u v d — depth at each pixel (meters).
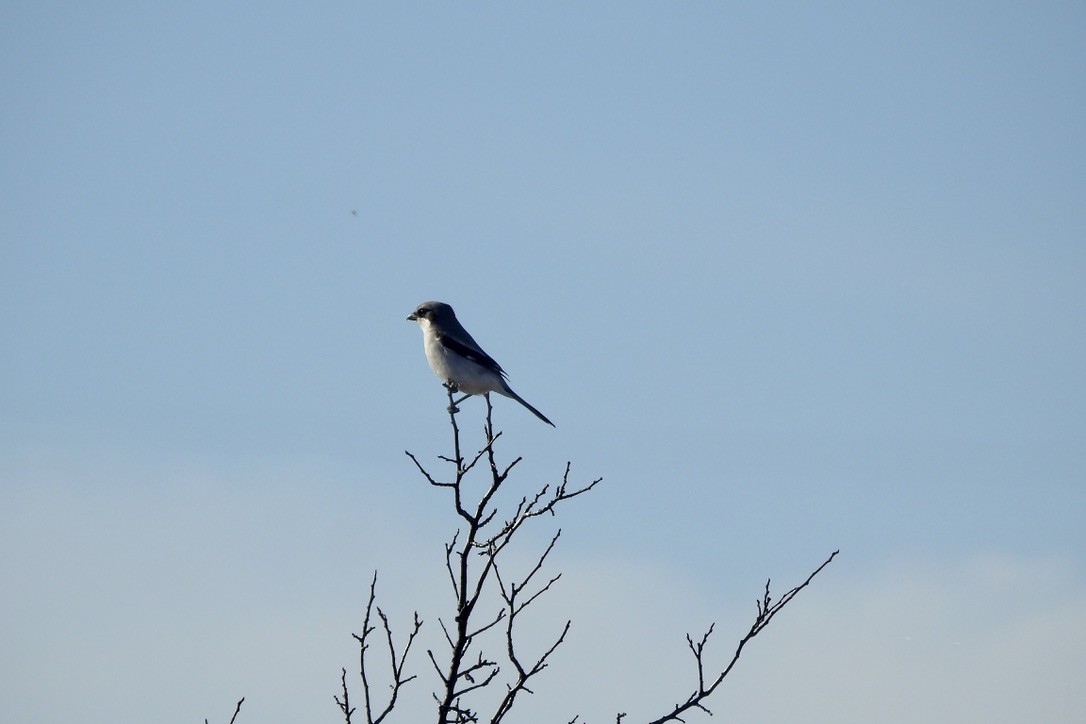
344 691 11.06
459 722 11.10
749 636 11.81
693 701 11.60
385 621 11.27
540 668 11.36
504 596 11.64
